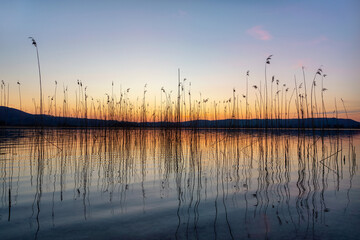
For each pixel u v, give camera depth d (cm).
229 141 1812
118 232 364
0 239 340
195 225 389
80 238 345
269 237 351
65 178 690
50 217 418
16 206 469
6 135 2136
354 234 359
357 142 1836
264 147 1462
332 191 577
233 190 582
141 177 708
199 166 873
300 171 805
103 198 520
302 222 401
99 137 2066
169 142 1725
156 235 355
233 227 383
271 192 568
